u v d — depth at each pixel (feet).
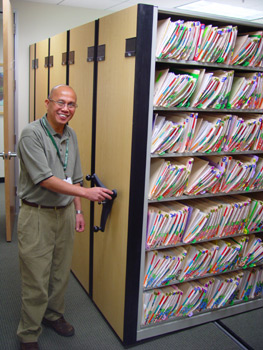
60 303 7.06
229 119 6.73
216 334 7.38
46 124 6.10
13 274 9.30
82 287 8.89
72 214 6.73
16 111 14.15
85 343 6.88
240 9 16.30
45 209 6.20
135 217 6.31
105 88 6.97
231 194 8.03
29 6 15.29
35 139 5.85
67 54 9.24
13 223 12.19
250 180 7.40
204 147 6.70
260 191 8.04
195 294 7.28
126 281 6.52
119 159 6.55
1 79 17.21
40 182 5.82
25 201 6.23
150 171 6.68
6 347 6.61
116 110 6.56
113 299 7.10
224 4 15.23
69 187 5.98
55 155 6.16
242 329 7.55
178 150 6.57
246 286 8.14
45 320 7.32
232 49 6.54
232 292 7.76
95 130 7.57
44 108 12.44
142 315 6.91
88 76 7.79
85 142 8.17
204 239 7.20
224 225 7.30
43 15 15.66
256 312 8.22
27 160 5.84
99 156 7.43
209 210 6.99
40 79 12.84
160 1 14.98
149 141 6.14
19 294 8.41
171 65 7.15
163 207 6.97
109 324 7.39
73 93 6.08
